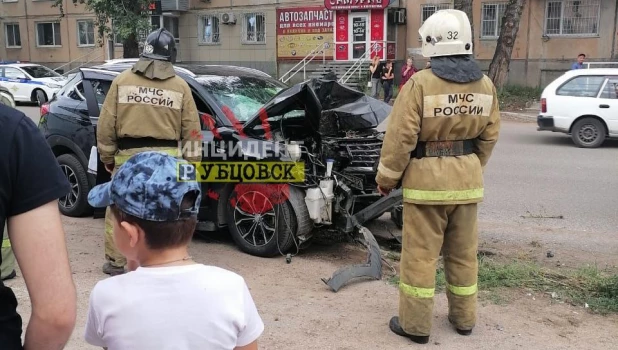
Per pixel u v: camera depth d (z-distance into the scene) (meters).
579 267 5.21
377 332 3.88
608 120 12.15
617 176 9.45
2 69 22.58
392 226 6.51
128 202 1.71
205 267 1.80
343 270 4.68
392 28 26.05
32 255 1.61
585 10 22.75
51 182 1.64
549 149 12.22
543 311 4.21
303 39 27.39
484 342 3.75
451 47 3.50
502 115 18.38
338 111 5.70
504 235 6.29
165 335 1.68
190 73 5.93
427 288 3.66
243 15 28.72
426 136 3.56
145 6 21.25
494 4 24.09
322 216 5.26
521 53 24.00
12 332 1.67
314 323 4.01
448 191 3.57
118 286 1.73
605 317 4.12
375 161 5.43
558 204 7.67
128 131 4.38
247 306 1.80
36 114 18.92
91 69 6.59
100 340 1.78
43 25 33.47
